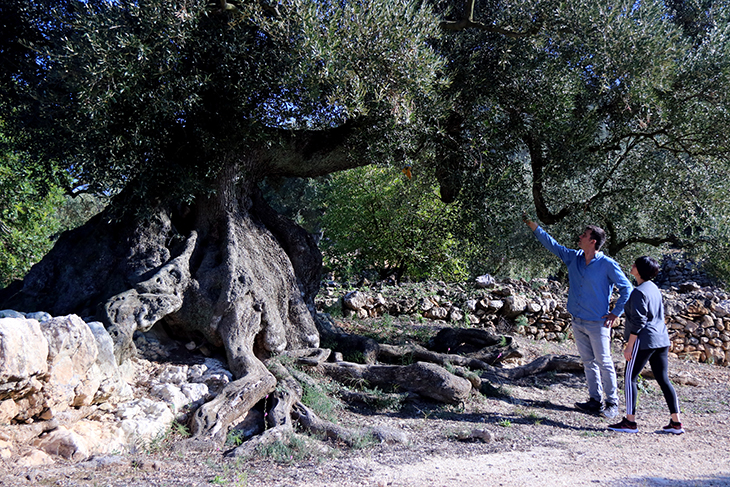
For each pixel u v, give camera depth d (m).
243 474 3.14
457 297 9.60
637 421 5.20
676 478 3.29
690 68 6.77
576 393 6.39
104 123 4.91
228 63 5.50
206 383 4.91
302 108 5.66
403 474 3.32
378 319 9.01
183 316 5.44
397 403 5.11
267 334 5.70
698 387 7.26
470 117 7.00
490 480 3.21
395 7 5.49
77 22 4.73
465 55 7.06
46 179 6.34
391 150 6.13
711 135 6.95
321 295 9.42
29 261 10.47
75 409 3.70
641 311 4.73
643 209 8.27
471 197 7.10
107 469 3.11
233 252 5.80
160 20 4.78
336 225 11.84
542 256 14.56
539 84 6.84
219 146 5.81
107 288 5.44
